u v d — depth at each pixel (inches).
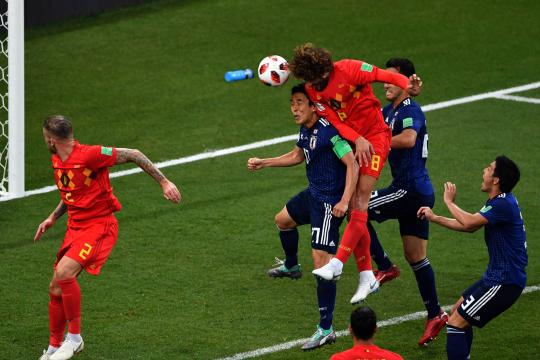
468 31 2760.8
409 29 2765.7
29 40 2701.8
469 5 2930.6
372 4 2930.6
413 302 1462.8
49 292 1338.6
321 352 1315.2
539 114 2261.3
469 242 1654.8
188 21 2824.8
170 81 2461.9
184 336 1350.9
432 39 2706.7
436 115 2262.6
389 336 1364.4
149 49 2650.1
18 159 1856.5
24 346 1323.8
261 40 2696.9
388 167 1980.8
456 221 1235.9
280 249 1628.9
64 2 2832.2
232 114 2278.5
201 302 1450.5
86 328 1371.8
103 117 2261.3
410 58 2588.6
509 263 1213.1
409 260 1376.7
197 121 2240.4
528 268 1546.5
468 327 1240.2
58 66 2541.8
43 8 2797.7
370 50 2632.9
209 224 1726.1
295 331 1368.1
